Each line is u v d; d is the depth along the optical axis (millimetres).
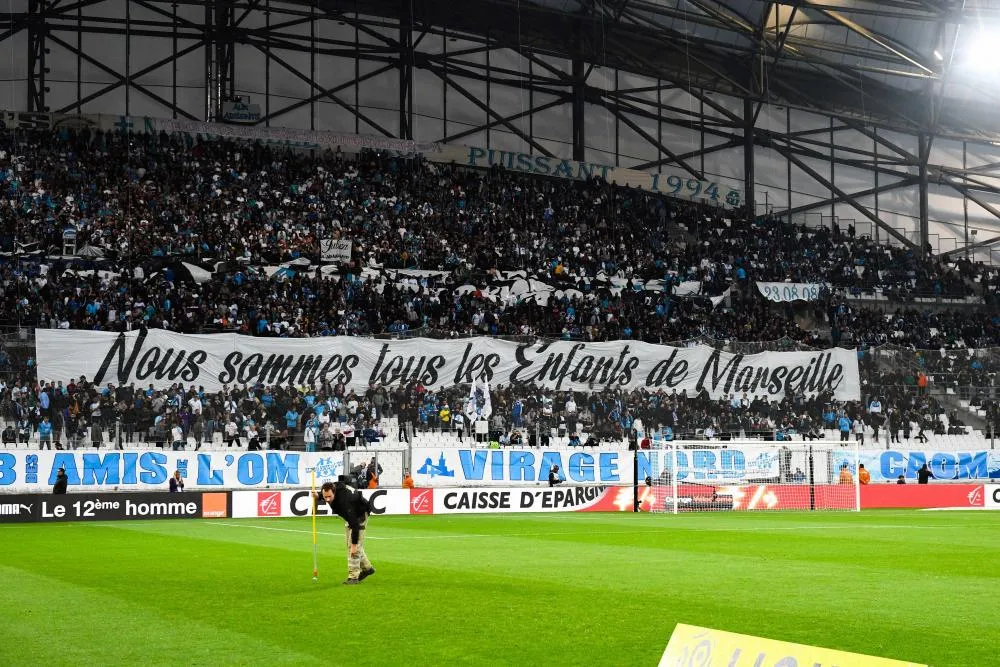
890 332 51688
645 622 11078
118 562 17859
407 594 13383
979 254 66688
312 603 12602
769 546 20781
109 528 27188
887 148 65562
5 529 27031
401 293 45406
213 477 34719
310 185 51312
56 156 48156
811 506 36219
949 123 65438
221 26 53719
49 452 33406
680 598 12953
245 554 19234
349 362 38125
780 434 40250
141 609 12203
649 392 40438
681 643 7145
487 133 58062
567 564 17266
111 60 52812
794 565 17047
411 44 56719
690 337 47000
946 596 13141
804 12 55438
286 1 54250
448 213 52500
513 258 50750
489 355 39312
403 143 54812
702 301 49969
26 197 45531
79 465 33656
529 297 47812
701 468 37094
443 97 57375
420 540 22547
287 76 54844
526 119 58750
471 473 36906
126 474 34094
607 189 57469
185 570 16484
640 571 16109
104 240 44594
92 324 39656
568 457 38188
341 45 55688
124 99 52844
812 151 63875
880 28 56656
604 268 51562
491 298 47500
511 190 55219
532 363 39750
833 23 56312
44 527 27766
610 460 38625
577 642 9930
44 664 9016
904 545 20953
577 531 25266
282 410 36688
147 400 35469
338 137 53812
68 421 34344
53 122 49688
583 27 58562
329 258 47719
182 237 46094
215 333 38906
